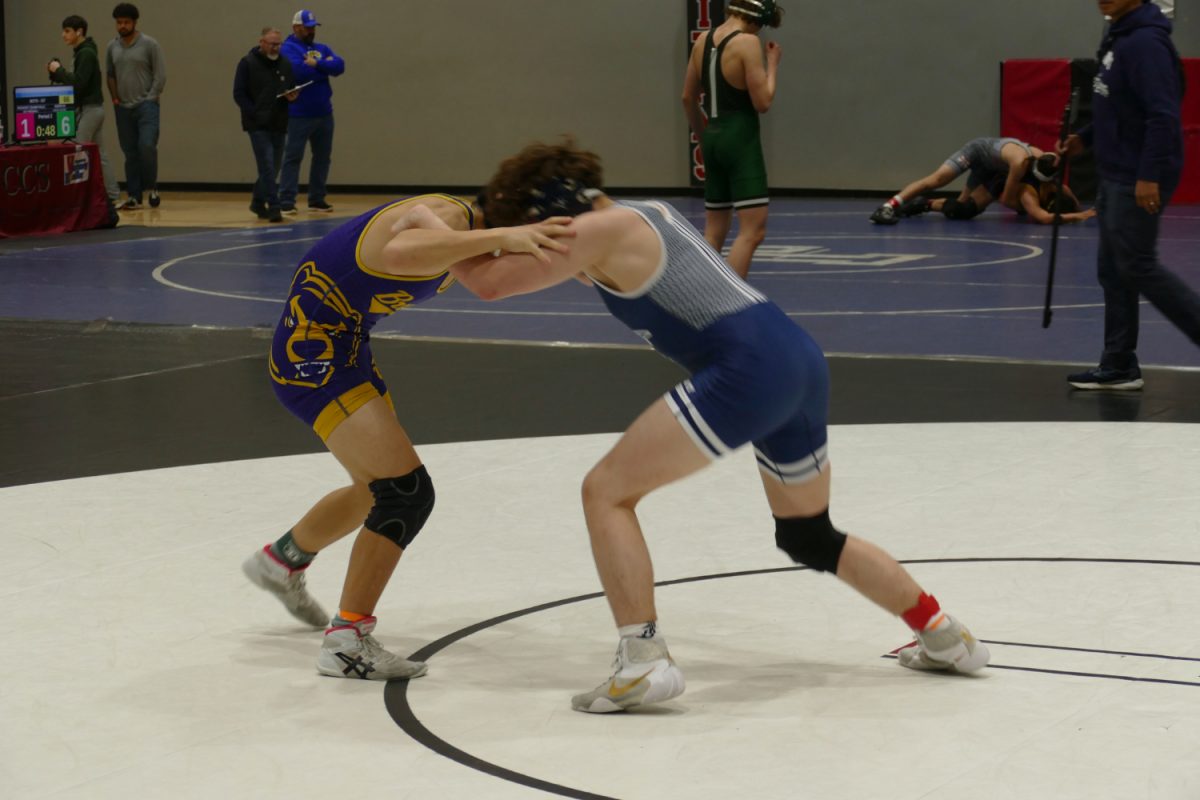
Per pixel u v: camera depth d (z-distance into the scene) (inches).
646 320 172.1
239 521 269.9
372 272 185.8
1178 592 217.9
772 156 1002.1
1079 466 300.5
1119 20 356.5
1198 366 413.7
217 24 1119.6
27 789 153.7
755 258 687.7
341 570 240.5
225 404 382.3
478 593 226.7
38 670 193.2
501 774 155.7
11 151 814.5
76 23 927.7
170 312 544.1
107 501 285.1
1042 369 411.5
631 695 171.2
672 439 170.1
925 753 159.0
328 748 164.6
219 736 168.9
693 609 216.2
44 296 589.3
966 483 287.9
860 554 182.5
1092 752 158.1
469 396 388.2
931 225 828.0
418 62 1075.3
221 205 1027.3
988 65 930.7
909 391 385.7
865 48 962.1
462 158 1076.5
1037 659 190.2
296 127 928.9
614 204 175.5
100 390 402.3
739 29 502.9
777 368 167.9
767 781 152.0
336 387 189.6
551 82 1042.1
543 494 287.1
